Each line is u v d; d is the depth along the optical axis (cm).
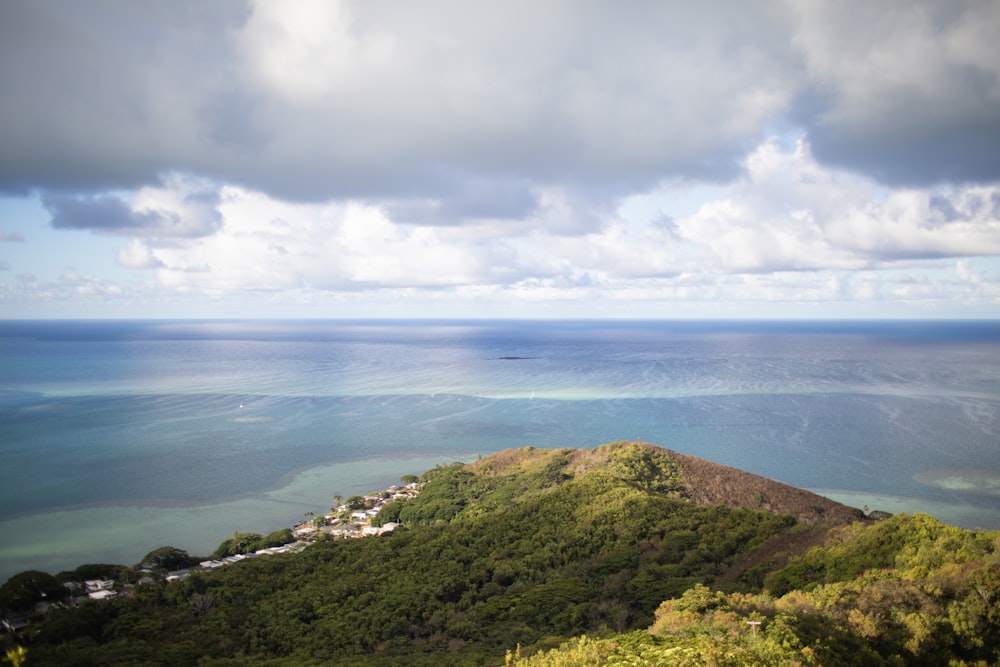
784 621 2958
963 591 3259
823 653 2705
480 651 4125
